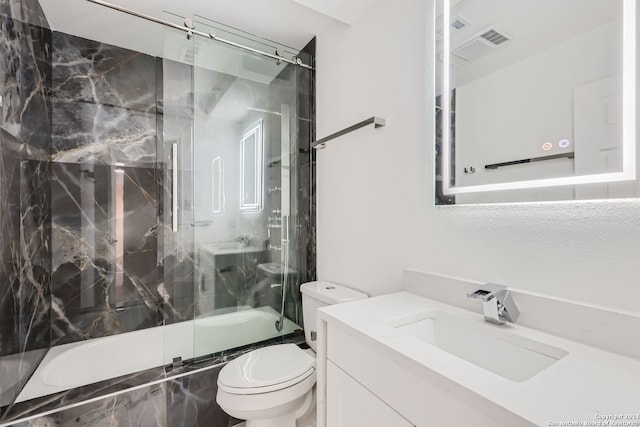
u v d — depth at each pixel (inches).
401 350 27.4
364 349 31.7
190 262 70.9
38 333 65.2
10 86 52.9
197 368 61.0
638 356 25.4
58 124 72.8
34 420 46.7
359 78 61.1
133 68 81.7
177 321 68.1
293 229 79.0
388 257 53.9
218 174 73.9
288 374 50.2
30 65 61.2
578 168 30.3
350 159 63.7
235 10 65.9
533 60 34.2
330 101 70.7
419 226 47.8
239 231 75.9
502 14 37.3
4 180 50.8
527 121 34.7
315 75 77.1
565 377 22.8
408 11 49.9
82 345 71.6
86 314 75.3
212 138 72.9
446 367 24.3
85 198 75.9
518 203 35.1
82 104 75.6
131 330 80.1
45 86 68.7
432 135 45.9
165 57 66.4
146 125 83.4
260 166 77.8
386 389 28.9
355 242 62.3
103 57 78.1
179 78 68.5
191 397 58.1
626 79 27.2
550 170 32.6
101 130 77.7
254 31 74.2
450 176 43.2
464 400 21.7
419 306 40.9
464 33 41.6
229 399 47.2
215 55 70.7
